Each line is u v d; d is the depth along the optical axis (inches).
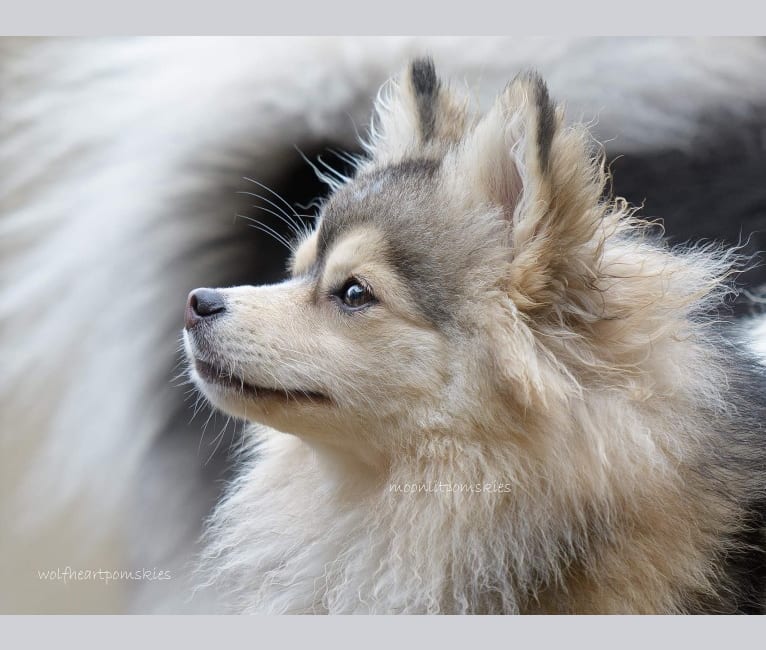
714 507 227.9
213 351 236.2
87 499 386.3
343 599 241.1
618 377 225.5
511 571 224.8
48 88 398.9
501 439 223.5
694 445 227.8
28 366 388.8
